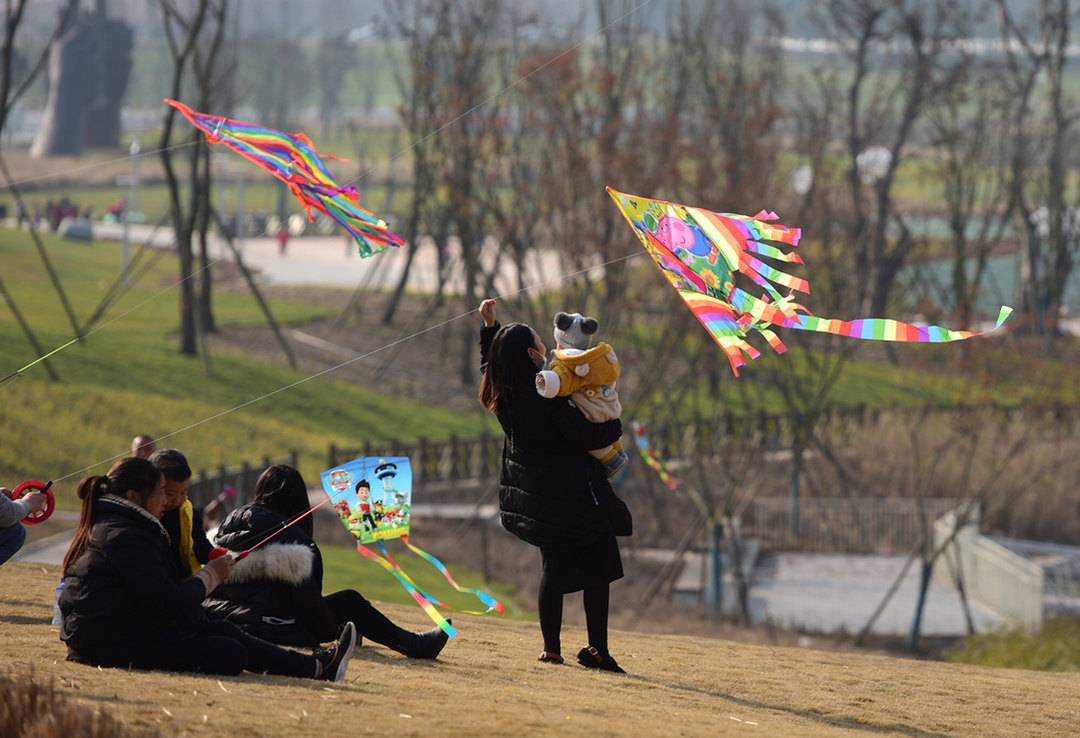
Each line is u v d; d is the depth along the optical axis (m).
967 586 83.62
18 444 88.38
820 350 147.12
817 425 115.19
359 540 20.75
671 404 100.62
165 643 18.42
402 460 21.14
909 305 158.25
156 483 18.84
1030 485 96.44
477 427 126.00
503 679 20.91
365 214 25.88
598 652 23.00
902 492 100.31
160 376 117.00
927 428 106.12
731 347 19.38
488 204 112.81
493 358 21.72
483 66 133.25
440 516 90.06
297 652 19.30
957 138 157.38
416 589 20.28
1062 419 101.94
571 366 21.28
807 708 22.14
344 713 15.72
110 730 13.22
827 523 94.88
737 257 20.08
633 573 84.06
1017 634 69.94
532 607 72.62
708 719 18.61
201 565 20.78
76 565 18.48
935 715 22.73
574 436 21.47
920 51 158.12
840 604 81.12
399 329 152.25
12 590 28.44
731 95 114.00
